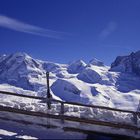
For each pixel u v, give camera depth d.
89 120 15.47
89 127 15.00
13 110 16.89
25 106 17.91
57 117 16.00
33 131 14.44
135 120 15.91
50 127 15.02
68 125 15.21
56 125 15.20
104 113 16.27
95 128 14.89
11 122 15.59
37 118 16.09
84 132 14.29
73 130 14.58
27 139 13.17
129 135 14.23
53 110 17.00
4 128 14.77
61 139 13.33
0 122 15.54
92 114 16.23
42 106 18.02
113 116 16.14
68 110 17.59
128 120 15.95
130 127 15.09
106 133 14.08
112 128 15.13
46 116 16.20
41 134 14.05
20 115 16.50
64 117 15.88
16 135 13.88
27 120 15.80
